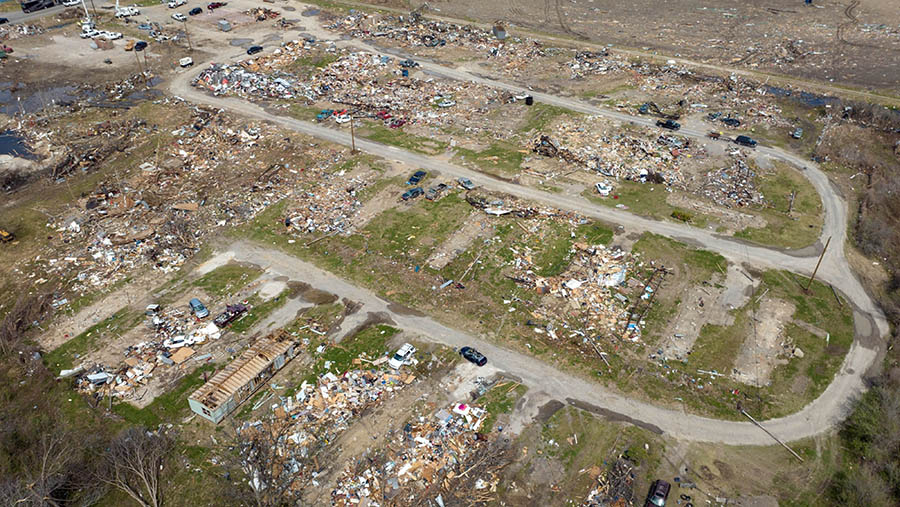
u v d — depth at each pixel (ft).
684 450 147.74
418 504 134.21
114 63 359.05
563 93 334.44
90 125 294.46
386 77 349.00
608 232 224.74
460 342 178.19
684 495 137.28
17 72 347.77
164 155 270.26
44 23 413.39
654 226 228.84
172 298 193.47
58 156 270.26
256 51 370.12
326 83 337.11
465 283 200.75
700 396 162.71
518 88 339.16
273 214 233.55
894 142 286.87
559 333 181.98
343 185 249.96
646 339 180.34
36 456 146.20
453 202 240.12
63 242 217.56
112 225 225.56
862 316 189.67
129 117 300.61
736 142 283.79
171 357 171.63
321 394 160.66
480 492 137.28
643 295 196.03
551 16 452.76
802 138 290.35
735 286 200.75
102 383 164.45
